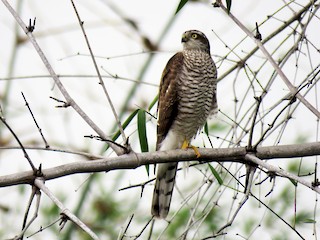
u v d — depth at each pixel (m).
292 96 8.48
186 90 11.82
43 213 11.94
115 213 12.06
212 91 11.98
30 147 8.13
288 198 10.94
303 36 9.57
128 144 8.76
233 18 9.02
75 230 11.99
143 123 9.49
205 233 10.92
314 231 9.18
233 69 10.35
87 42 8.40
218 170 10.04
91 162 8.51
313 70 8.91
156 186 11.52
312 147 9.30
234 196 9.28
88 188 12.16
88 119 8.40
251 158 8.89
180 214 11.34
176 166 11.41
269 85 9.31
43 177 8.10
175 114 11.91
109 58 10.55
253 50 10.22
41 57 8.35
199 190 9.45
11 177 7.97
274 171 8.34
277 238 10.77
